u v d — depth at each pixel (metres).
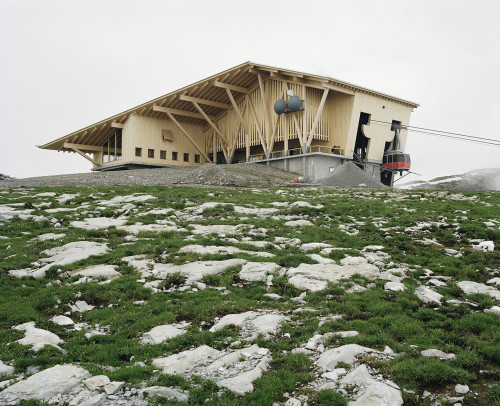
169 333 8.26
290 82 51.28
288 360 7.05
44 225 16.86
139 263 12.10
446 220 16.78
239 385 6.37
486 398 5.89
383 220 17.47
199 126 66.62
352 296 9.63
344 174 41.66
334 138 52.16
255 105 57.72
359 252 12.97
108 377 6.62
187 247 13.38
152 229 16.03
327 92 47.19
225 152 63.38
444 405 5.75
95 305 9.80
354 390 6.16
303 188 30.20
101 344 7.89
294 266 11.72
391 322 8.27
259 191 26.80
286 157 52.31
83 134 59.00
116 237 14.91
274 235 15.25
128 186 26.67
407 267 11.74
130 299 9.99
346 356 6.98
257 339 7.81
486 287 10.02
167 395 6.18
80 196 22.19
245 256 12.48
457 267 11.66
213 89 56.66
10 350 7.48
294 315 8.99
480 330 7.85
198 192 24.28
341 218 17.86
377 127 52.69
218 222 17.11
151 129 60.06
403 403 5.84
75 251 13.16
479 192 25.38
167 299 9.98
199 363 7.15
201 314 9.10
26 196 22.11
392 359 6.86
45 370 6.72
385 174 58.59
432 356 6.94
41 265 12.16
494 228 15.17
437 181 57.78
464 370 6.42
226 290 10.44
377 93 50.72
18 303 9.56
